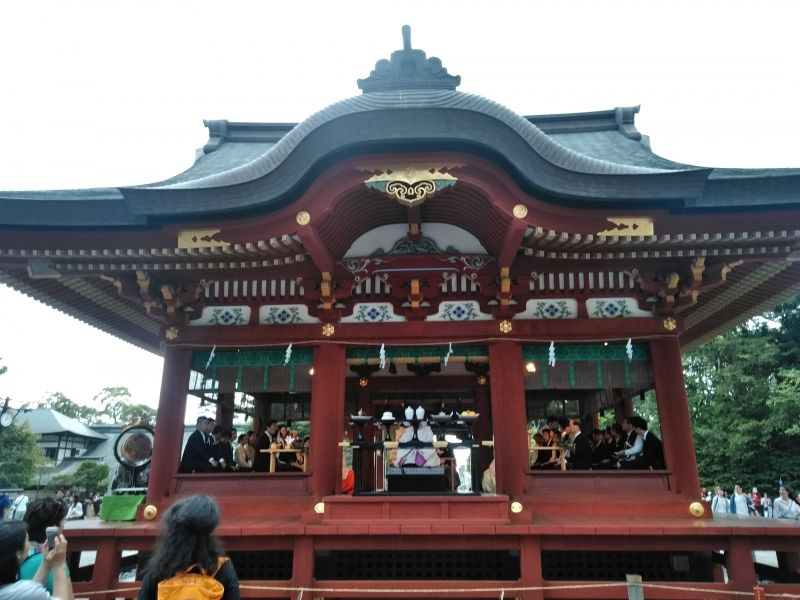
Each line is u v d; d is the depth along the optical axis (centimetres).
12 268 1063
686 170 898
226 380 1142
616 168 984
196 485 1057
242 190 941
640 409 3722
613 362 1111
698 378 3497
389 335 1113
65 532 895
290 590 871
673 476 1022
